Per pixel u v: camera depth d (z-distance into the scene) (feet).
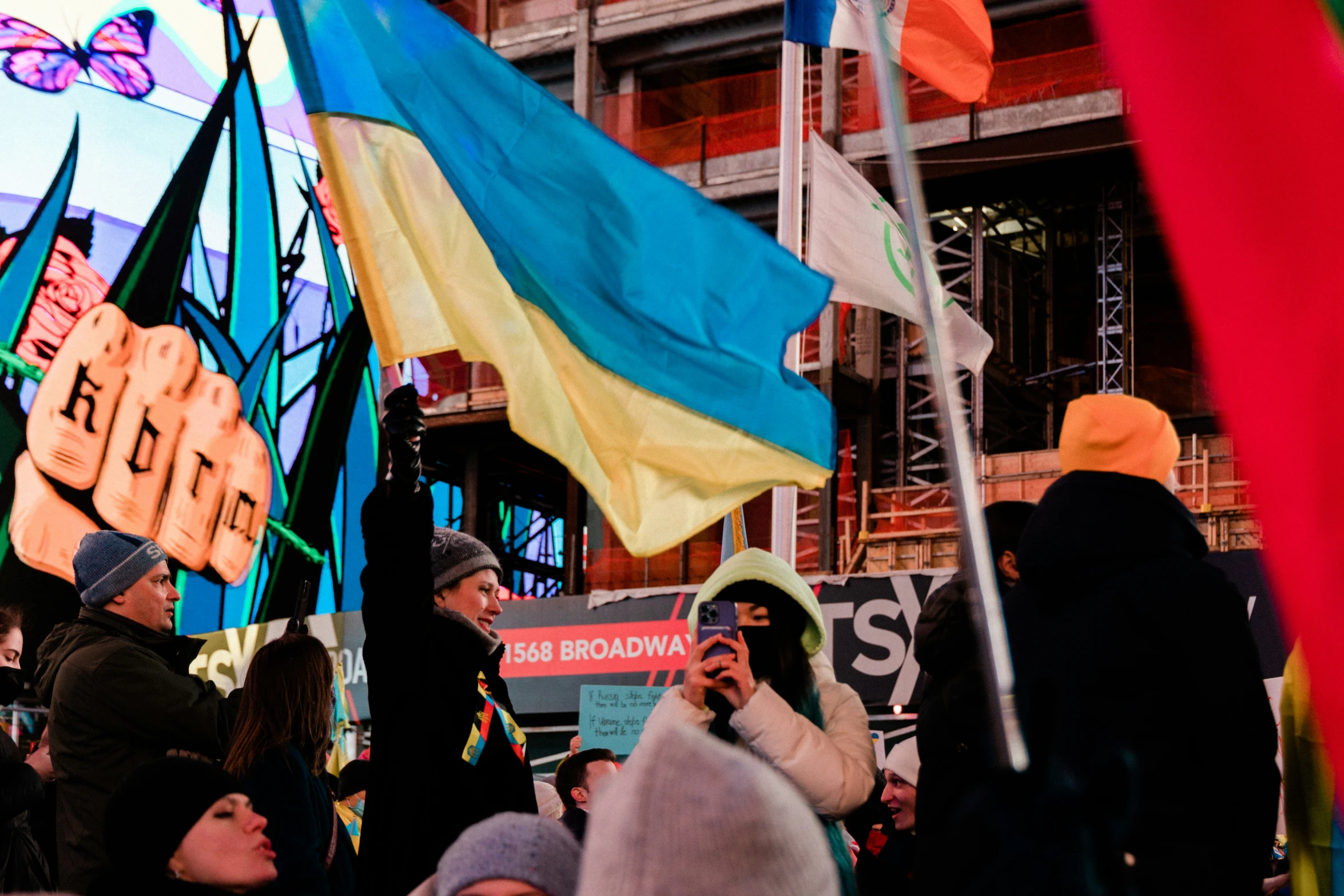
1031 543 8.82
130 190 79.10
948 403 7.42
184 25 83.46
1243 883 7.71
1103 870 7.02
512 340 14.61
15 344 73.41
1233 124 4.24
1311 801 9.20
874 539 74.90
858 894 14.58
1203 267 4.24
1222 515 63.26
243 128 84.69
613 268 14.60
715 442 14.74
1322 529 4.06
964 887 6.93
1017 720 8.29
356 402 88.28
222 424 80.33
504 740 11.76
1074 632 8.38
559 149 14.66
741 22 86.28
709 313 14.89
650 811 3.66
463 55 14.66
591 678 58.65
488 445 95.40
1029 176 80.84
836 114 81.97
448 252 14.66
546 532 120.16
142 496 76.18
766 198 84.33
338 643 61.46
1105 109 77.00
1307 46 4.24
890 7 23.53
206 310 81.00
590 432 14.37
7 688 15.57
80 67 78.43
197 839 10.11
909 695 50.55
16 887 13.84
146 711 13.29
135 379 77.10
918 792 9.87
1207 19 4.29
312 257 87.30
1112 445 8.76
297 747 12.39
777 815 3.63
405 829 10.71
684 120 90.07
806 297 15.14
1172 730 7.99
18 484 72.43
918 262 7.47
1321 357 4.11
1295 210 4.17
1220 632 8.11
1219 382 4.22
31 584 71.87
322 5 14.65
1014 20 81.71
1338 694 4.02
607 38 88.69
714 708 11.64
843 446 85.51
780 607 11.88
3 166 74.90
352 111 14.65
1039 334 99.81
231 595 79.00
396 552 10.74
